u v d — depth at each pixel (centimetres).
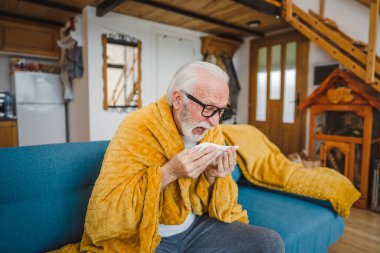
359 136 256
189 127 96
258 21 357
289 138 389
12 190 91
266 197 160
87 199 110
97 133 316
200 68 92
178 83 94
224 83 92
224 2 287
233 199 118
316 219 136
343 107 258
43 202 98
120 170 87
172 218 100
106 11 285
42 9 318
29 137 365
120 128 98
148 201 83
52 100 383
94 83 310
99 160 116
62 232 103
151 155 94
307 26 320
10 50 351
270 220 131
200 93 89
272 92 408
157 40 361
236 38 436
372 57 239
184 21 354
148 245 83
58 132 392
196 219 117
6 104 359
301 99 371
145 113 103
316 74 351
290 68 384
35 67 380
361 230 206
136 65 342
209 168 107
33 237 95
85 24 304
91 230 85
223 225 110
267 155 182
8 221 90
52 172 101
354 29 308
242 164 178
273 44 401
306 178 158
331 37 273
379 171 239
